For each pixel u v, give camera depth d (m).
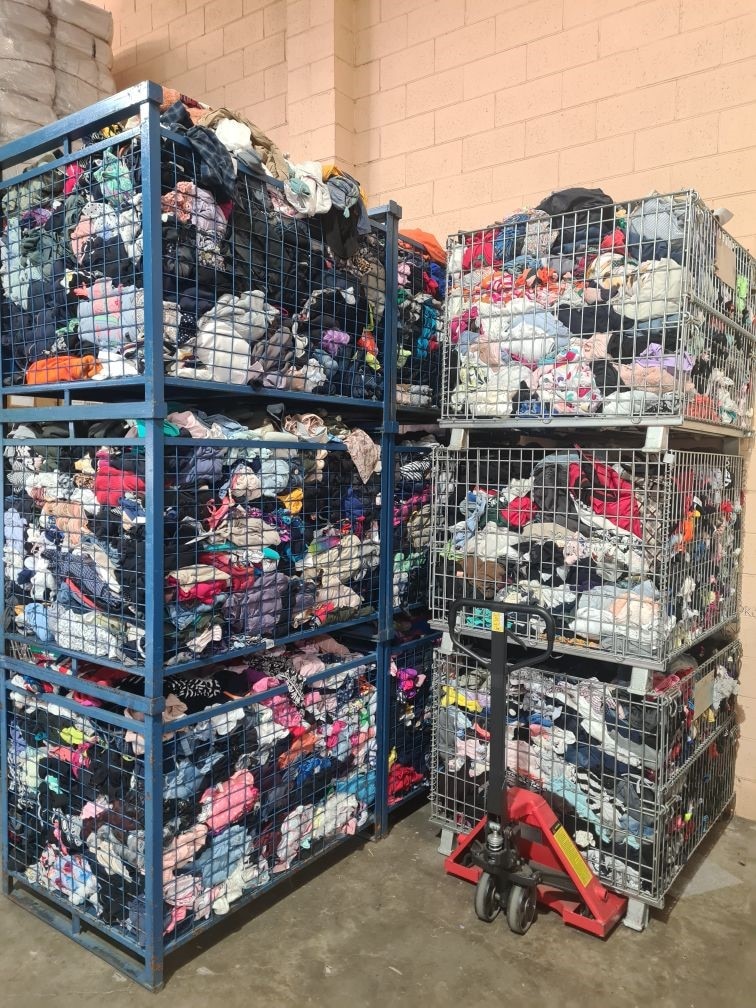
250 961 2.11
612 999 1.98
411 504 2.90
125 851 2.04
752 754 2.94
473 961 2.12
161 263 1.84
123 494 1.94
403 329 2.85
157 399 1.84
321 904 2.38
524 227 2.45
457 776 2.63
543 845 2.37
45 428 2.24
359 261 2.54
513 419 2.44
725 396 2.55
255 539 2.15
